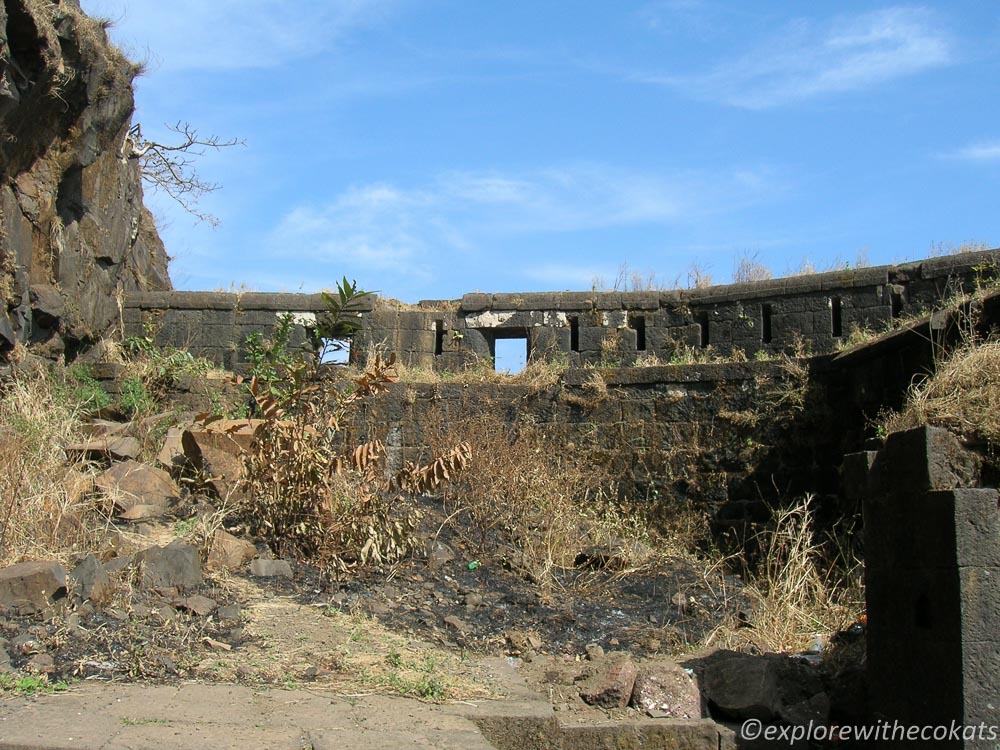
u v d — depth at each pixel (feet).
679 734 19.85
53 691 17.98
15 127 37.27
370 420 41.45
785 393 37.14
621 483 39.29
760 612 28.63
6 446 27.63
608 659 22.25
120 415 40.68
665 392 39.47
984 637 17.12
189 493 31.68
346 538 28.19
